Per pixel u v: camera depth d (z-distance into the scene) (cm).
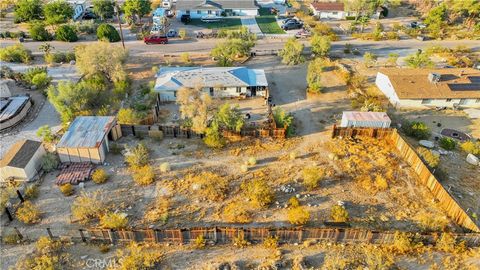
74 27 7031
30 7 7388
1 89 4744
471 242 2925
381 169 3794
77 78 5441
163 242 2933
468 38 7388
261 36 7250
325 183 3597
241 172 3719
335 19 8425
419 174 3697
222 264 2744
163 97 4953
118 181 3559
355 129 4225
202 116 4038
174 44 6781
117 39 6825
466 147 4078
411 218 3225
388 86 5103
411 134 4316
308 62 6200
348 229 2898
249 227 3106
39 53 6294
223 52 6028
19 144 3662
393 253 2873
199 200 3372
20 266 2702
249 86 5031
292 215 3119
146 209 3262
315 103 5038
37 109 4709
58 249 2850
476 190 3547
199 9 8106
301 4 9538
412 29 7606
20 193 3341
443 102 4900
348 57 6450
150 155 3925
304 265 2752
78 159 3734
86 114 4484
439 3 9000
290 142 4203
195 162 3847
